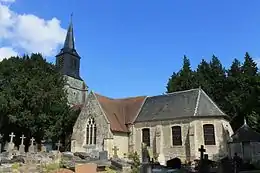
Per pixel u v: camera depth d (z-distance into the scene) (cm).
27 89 3772
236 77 5159
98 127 3731
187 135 3450
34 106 3781
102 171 2283
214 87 5319
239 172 2283
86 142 3816
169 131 3594
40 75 4184
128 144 3825
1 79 4006
